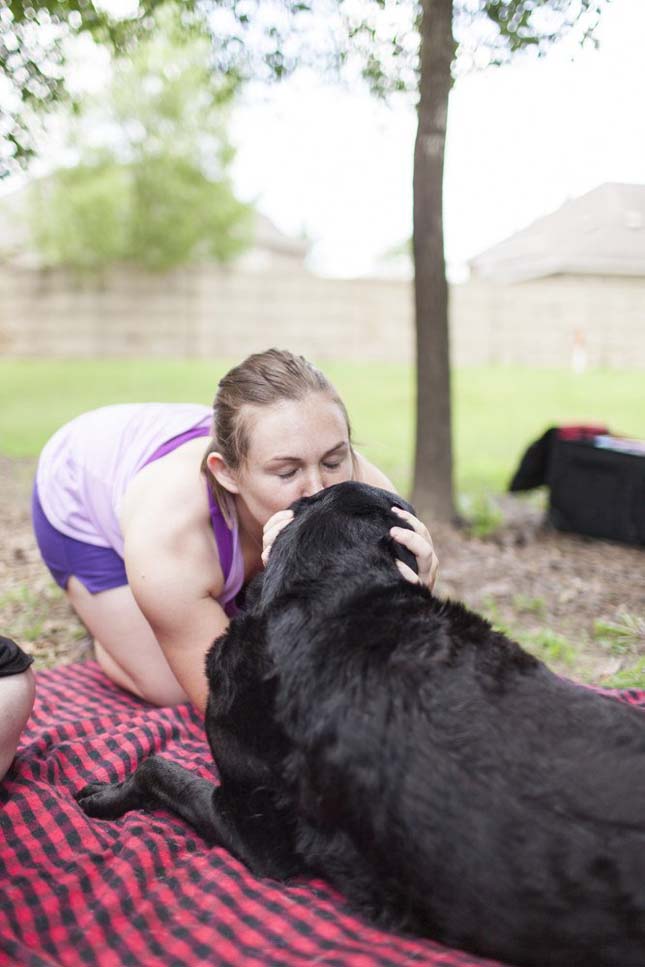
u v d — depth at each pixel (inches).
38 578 191.8
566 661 145.6
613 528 219.0
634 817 61.1
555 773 63.8
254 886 80.8
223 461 96.7
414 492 238.8
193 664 102.9
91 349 807.7
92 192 823.7
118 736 108.5
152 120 847.1
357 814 70.2
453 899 65.6
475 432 431.8
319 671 74.7
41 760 102.0
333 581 80.4
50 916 77.1
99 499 120.6
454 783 65.2
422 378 233.5
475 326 756.0
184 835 89.7
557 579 190.9
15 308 790.5
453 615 76.5
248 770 81.0
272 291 810.2
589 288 725.3
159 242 891.4
